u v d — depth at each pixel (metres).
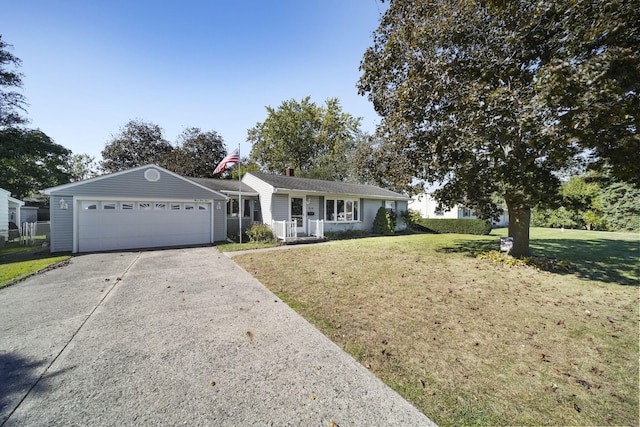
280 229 13.59
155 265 8.10
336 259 8.84
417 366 2.93
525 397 2.45
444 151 7.68
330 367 2.89
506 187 7.48
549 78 4.79
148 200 11.91
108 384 2.60
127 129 31.12
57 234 10.51
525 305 4.81
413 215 22.50
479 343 3.45
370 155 11.23
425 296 5.25
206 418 2.16
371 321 4.09
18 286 5.94
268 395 2.44
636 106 4.59
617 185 20.44
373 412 2.23
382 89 8.92
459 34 7.09
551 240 14.12
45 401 2.37
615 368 2.93
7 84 18.45
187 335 3.63
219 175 31.03
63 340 3.50
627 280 6.46
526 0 5.89
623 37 4.66
